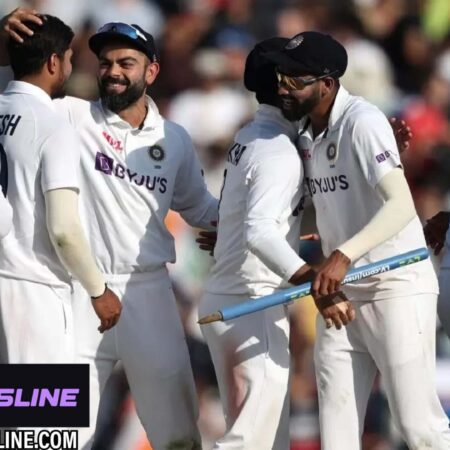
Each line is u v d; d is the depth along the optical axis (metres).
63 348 20.95
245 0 48.66
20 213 20.59
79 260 20.45
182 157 23.05
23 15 21.12
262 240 20.67
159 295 22.56
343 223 21.25
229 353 21.84
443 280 22.20
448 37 48.88
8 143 20.66
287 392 22.00
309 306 33.12
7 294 20.64
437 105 45.44
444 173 39.97
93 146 22.12
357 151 20.64
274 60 20.88
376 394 31.36
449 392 32.59
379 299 21.23
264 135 21.50
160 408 22.70
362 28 48.34
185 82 44.75
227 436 21.75
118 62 22.08
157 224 22.61
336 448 21.56
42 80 21.14
